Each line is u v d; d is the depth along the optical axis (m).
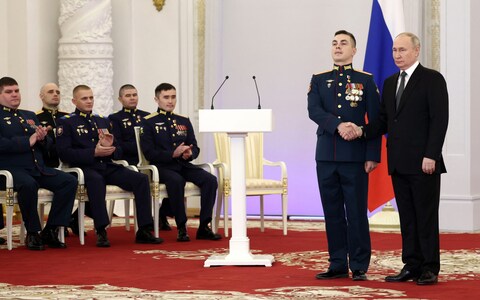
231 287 6.56
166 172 10.09
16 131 9.52
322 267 7.70
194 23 13.61
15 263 8.13
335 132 6.70
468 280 6.79
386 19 10.91
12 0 13.25
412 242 6.68
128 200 11.23
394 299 5.90
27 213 9.24
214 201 10.26
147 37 13.84
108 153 9.84
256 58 13.66
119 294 6.23
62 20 13.41
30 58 13.18
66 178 9.43
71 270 7.64
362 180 6.77
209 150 13.32
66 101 13.31
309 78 13.45
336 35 6.91
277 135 13.62
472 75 11.52
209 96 13.45
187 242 9.89
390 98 6.67
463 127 11.50
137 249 9.23
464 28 11.50
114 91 13.91
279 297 6.03
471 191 11.52
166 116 10.47
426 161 6.44
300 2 13.48
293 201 13.58
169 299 5.98
